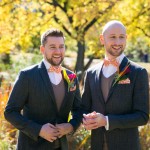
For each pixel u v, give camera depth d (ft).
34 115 12.24
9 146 16.98
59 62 12.32
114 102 12.19
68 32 38.34
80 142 17.13
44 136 11.77
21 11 34.04
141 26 35.01
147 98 12.19
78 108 13.00
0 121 18.42
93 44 36.06
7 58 54.19
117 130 12.31
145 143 18.56
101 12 33.81
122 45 12.32
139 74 12.17
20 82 12.17
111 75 12.44
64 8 36.42
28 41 35.65
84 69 39.60
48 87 12.17
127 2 33.14
